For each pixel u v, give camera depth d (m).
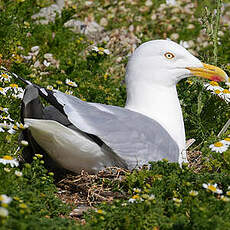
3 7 17.16
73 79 15.34
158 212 9.09
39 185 9.72
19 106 12.60
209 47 18.33
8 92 12.65
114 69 17.02
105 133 9.93
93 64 15.93
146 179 10.16
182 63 11.52
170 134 11.19
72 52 16.92
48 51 16.72
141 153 10.25
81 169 10.55
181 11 20.64
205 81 14.53
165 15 20.77
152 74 11.41
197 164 11.70
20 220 8.29
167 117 11.33
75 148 10.00
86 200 10.37
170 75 11.48
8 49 15.29
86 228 8.69
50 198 9.66
